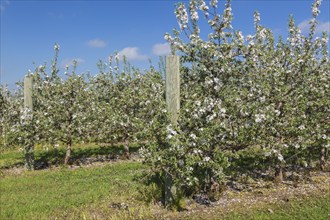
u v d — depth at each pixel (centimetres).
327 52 619
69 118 894
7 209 512
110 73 1019
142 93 769
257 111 532
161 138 505
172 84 506
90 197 569
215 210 521
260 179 676
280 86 591
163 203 548
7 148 1074
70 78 915
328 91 646
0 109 1177
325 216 477
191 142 490
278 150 565
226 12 545
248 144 549
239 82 565
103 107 931
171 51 556
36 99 890
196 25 552
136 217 496
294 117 589
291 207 522
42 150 1059
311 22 624
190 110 503
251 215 493
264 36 622
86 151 1048
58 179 713
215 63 544
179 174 502
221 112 504
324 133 645
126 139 957
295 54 610
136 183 644
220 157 506
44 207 524
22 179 712
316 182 649
